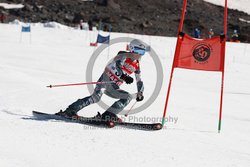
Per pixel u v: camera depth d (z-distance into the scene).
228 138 12.23
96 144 9.93
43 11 101.06
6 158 8.02
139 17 107.19
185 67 12.67
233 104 20.38
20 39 51.75
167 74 32.00
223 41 12.54
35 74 24.09
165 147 10.34
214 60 12.63
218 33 102.12
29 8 101.44
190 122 14.11
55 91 18.05
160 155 9.51
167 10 117.25
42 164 7.94
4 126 10.95
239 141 11.98
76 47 47.81
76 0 116.12
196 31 83.31
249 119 16.30
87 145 9.77
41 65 30.48
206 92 24.23
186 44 12.61
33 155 8.49
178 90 23.89
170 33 94.81
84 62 34.94
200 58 12.62
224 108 18.78
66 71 28.06
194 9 122.25
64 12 103.81
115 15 105.50
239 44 67.25
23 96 16.19
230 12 125.69
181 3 124.62
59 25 80.00
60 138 10.18
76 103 12.53
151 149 9.98
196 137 11.86
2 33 58.25
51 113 13.57
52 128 11.18
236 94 24.53
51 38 56.50
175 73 33.03
